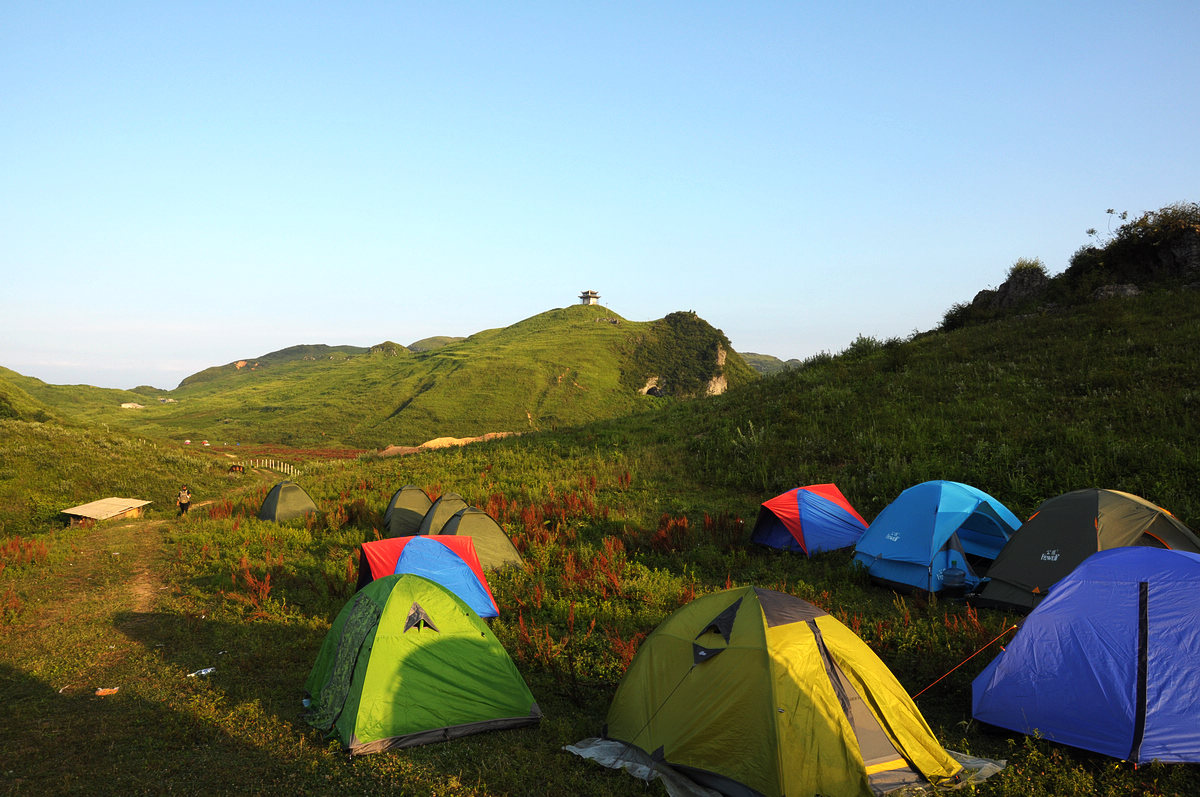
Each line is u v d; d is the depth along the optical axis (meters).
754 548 14.17
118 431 54.69
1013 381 20.78
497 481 23.77
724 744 5.48
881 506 15.59
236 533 18.44
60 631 10.30
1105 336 22.27
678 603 10.57
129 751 6.09
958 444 17.41
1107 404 17.34
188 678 8.06
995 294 33.16
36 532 25.31
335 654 7.22
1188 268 25.83
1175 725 5.50
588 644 8.98
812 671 5.59
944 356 25.70
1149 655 5.84
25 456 33.25
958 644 8.06
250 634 9.76
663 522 15.38
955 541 10.96
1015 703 6.27
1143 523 8.98
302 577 13.09
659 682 6.23
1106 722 5.73
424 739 6.32
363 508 20.25
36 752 6.04
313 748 6.16
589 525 16.78
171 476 38.28
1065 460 14.88
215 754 6.05
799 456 19.92
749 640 5.81
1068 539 9.28
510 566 13.46
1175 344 19.84
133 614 11.30
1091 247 29.84
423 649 6.79
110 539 20.22
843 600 10.52
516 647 8.84
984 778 5.36
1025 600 9.34
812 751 5.23
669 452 23.95
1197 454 13.45
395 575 7.53
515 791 5.34
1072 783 5.23
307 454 78.75
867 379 25.83
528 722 6.79
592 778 5.59
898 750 5.48
